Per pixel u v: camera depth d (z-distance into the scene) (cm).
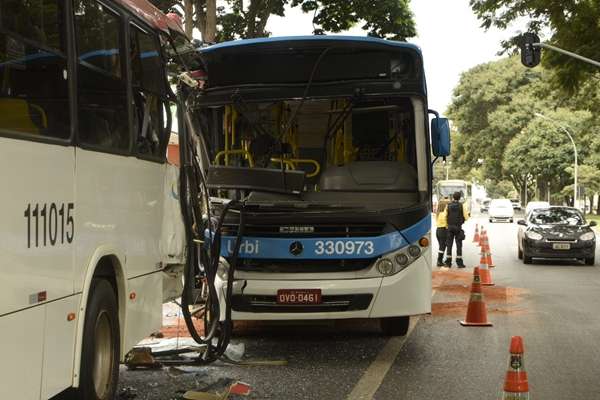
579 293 1593
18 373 454
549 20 2436
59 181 518
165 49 823
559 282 1808
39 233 484
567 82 2467
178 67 870
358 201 961
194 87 845
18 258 453
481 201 11525
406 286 929
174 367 856
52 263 503
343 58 976
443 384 796
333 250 919
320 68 977
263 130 1000
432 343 1030
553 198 8400
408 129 991
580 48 2400
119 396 718
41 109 496
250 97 980
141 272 708
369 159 1012
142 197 714
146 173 728
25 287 462
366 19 2041
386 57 972
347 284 918
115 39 657
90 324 584
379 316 927
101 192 602
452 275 1931
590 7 2338
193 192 813
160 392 741
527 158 7788
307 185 1005
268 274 926
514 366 567
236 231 929
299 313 920
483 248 1759
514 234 4353
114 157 636
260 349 989
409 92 963
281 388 774
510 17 2500
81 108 566
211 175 927
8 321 441
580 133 3981
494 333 1111
